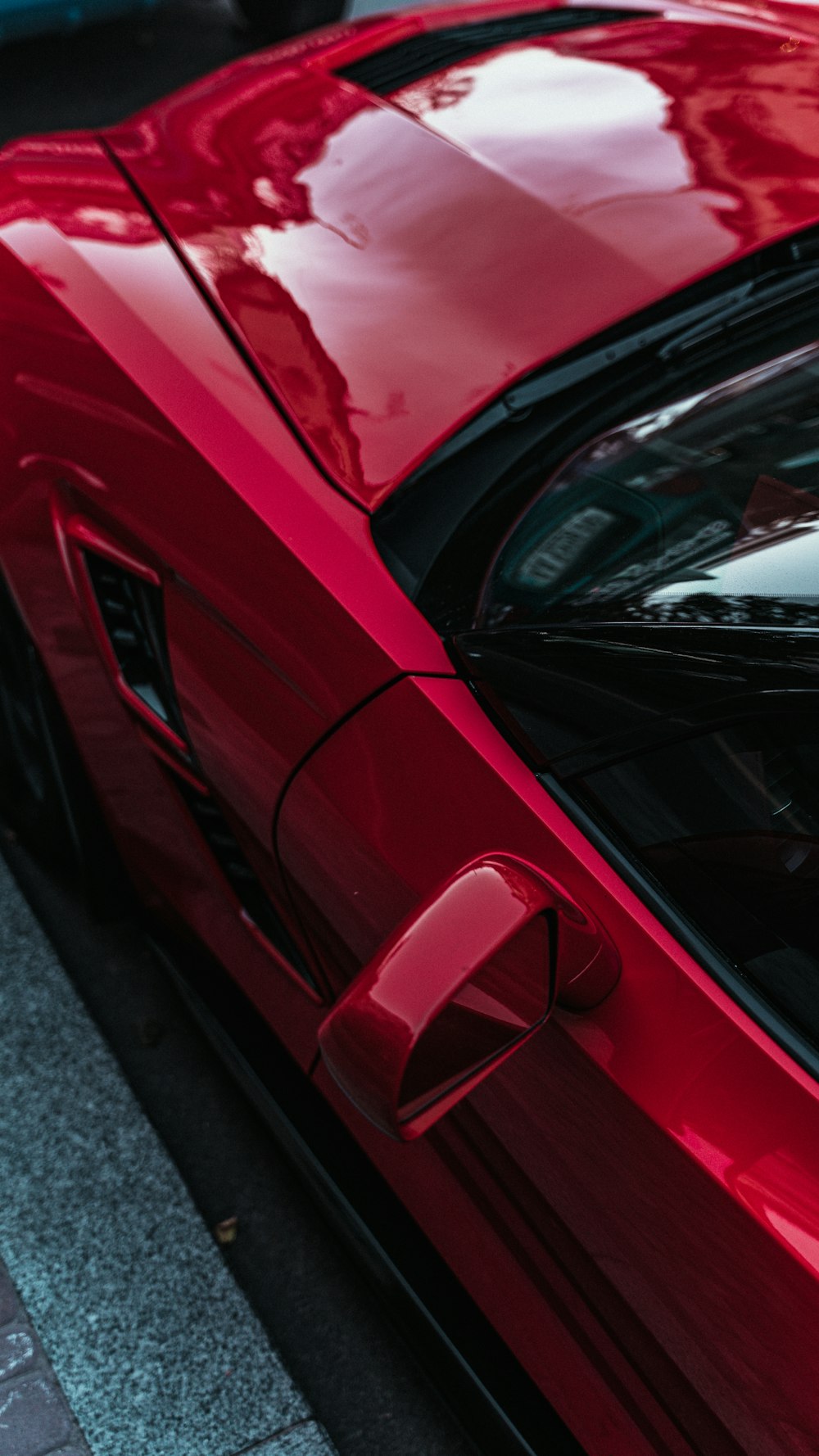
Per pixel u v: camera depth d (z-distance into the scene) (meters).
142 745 1.82
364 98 2.12
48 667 1.95
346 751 1.39
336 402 1.60
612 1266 1.27
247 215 1.90
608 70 2.06
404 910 1.33
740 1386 1.16
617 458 1.51
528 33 2.29
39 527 1.82
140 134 2.24
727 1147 1.11
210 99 2.27
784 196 1.73
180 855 1.92
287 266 1.78
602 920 1.22
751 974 1.18
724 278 1.66
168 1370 1.82
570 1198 1.28
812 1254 1.05
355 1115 1.69
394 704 1.37
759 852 1.20
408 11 2.56
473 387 1.58
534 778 1.29
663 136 1.86
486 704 1.35
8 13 4.81
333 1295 1.97
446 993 1.01
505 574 1.45
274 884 1.64
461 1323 1.69
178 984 2.22
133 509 1.64
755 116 1.88
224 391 1.63
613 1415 1.41
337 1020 1.04
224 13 6.02
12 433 1.84
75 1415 1.77
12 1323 1.87
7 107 5.01
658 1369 1.28
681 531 1.40
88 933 2.47
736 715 1.20
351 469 1.54
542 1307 1.44
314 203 1.89
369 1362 1.90
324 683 1.42
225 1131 2.17
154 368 1.68
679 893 1.22
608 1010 1.21
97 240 1.89
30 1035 2.25
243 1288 1.98
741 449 1.46
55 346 1.79
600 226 1.72
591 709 1.28
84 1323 1.87
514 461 1.54
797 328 1.60
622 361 1.61
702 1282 1.15
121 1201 2.02
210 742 1.61
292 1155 1.96
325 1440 1.76
